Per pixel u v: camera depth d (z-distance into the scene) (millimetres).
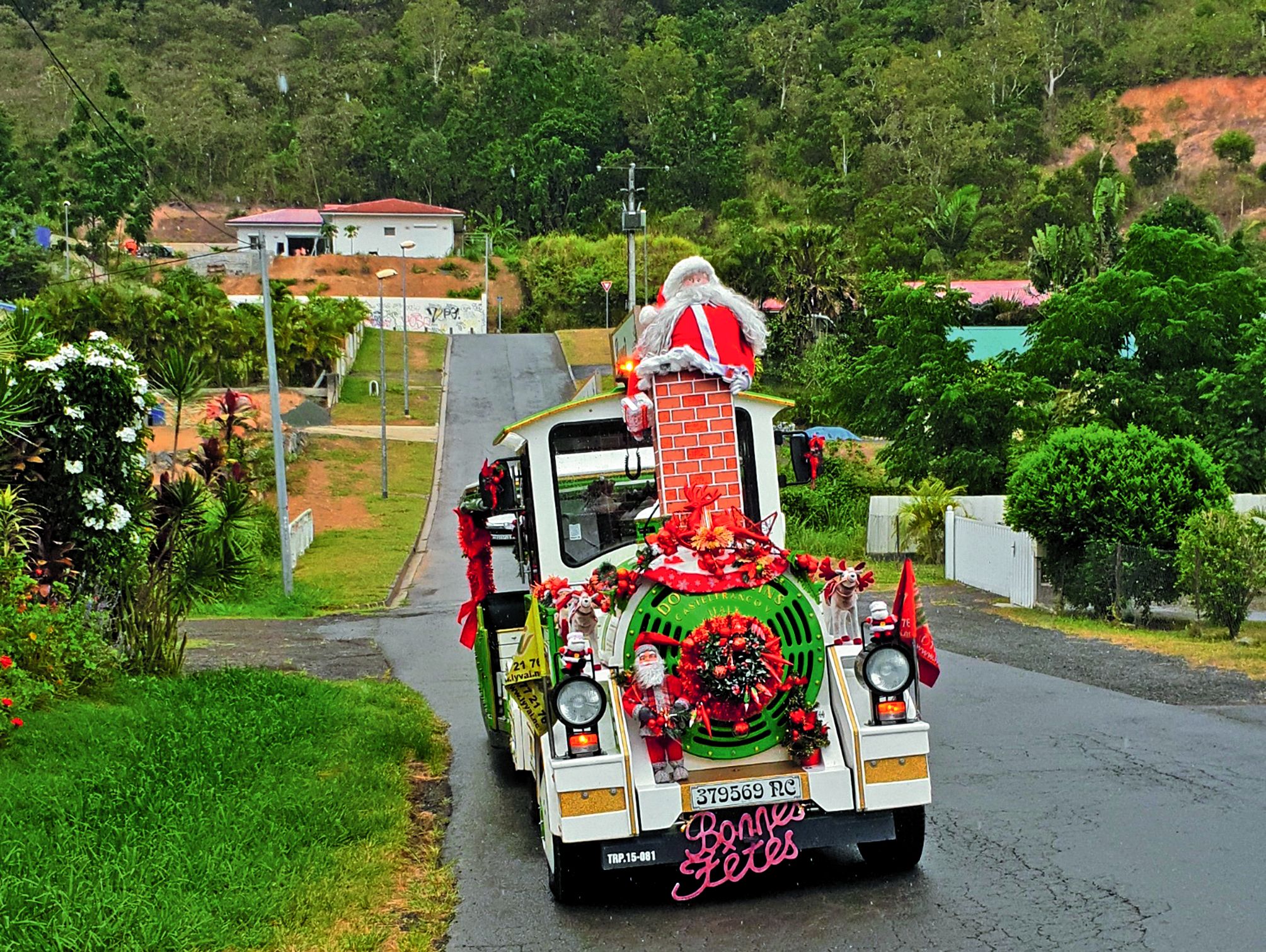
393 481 43344
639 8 157125
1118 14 135125
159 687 10805
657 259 95250
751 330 6715
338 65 142125
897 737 6148
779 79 135250
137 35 139500
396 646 18266
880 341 35000
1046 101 125312
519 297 94312
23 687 8766
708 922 5988
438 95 131125
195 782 7801
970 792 8094
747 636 6012
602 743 6090
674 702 6020
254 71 137625
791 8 147250
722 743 6121
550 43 146375
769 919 5977
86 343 11836
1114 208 67625
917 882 6367
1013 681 12195
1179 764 8516
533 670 6547
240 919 5840
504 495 7836
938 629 16453
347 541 34562
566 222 114375
